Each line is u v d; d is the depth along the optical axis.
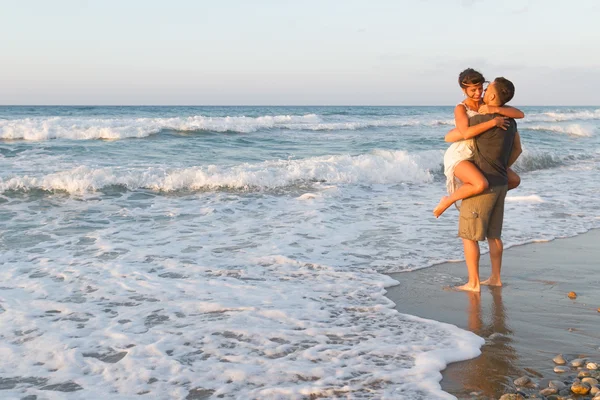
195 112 60.84
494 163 4.83
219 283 5.09
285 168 11.42
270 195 9.79
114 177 9.95
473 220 4.93
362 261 5.97
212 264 5.72
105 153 14.29
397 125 30.25
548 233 7.33
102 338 3.82
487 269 5.76
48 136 17.47
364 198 9.84
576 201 9.63
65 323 4.10
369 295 4.85
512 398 3.03
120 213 8.23
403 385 3.18
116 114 48.84
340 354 3.60
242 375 3.29
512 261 6.04
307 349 3.67
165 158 13.68
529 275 5.54
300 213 8.38
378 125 29.00
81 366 3.40
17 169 11.19
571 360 3.60
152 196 9.52
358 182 11.38
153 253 6.11
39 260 5.78
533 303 4.72
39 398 3.01
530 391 3.17
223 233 7.10
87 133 17.97
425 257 6.17
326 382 3.20
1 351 3.59
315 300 4.68
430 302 4.74
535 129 28.02
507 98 4.76
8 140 16.86
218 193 9.85
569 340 3.93
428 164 13.23
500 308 4.60
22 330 3.95
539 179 12.66
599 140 24.23
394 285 5.20
